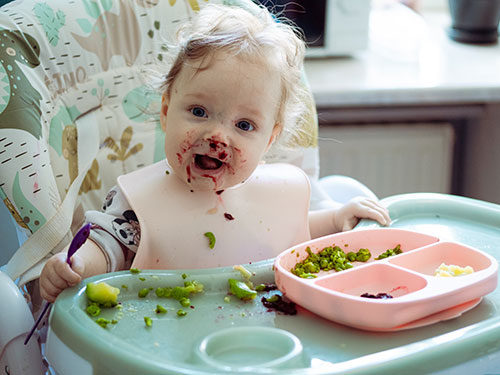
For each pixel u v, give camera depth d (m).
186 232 0.90
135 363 0.60
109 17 1.01
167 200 0.91
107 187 1.04
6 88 0.88
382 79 1.65
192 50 0.85
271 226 0.95
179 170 0.86
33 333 0.80
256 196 0.96
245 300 0.76
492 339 0.65
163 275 0.78
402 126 1.79
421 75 1.69
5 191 0.87
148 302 0.75
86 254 0.83
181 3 1.06
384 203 1.01
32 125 0.89
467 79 1.65
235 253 0.92
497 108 1.70
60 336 0.66
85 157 0.99
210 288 0.78
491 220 0.98
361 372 0.59
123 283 0.76
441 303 0.69
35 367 0.80
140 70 1.04
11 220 1.10
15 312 0.79
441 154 1.85
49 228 0.88
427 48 1.94
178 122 0.84
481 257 0.80
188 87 0.84
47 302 0.78
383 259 0.80
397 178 1.84
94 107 1.02
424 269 0.82
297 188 1.00
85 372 0.63
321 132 1.75
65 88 0.97
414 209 1.02
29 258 0.87
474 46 1.96
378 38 1.99
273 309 0.74
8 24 0.91
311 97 1.14
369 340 0.68
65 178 0.95
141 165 1.07
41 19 0.94
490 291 0.73
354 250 0.89
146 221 0.88
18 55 0.90
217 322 0.71
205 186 0.86
